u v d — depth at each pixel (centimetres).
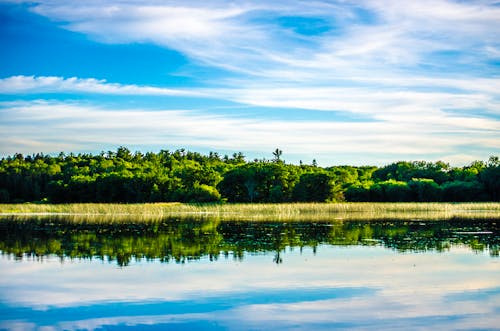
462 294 1842
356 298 1788
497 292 1877
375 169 19062
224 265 2430
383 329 1446
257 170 12194
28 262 2527
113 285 1992
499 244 3228
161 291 1888
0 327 1477
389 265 2431
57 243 3266
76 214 7300
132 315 1586
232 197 12494
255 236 3719
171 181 11794
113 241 3378
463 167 15388
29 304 1723
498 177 12125
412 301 1745
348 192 12706
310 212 7719
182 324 1495
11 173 15450
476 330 1437
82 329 1455
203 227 4600
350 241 3391
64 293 1867
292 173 12812
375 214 7231
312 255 2752
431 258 2647
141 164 18062
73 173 15312
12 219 5825
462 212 7775
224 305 1695
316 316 1566
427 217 6306
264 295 1825
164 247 3070
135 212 7606
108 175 12050
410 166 15812
